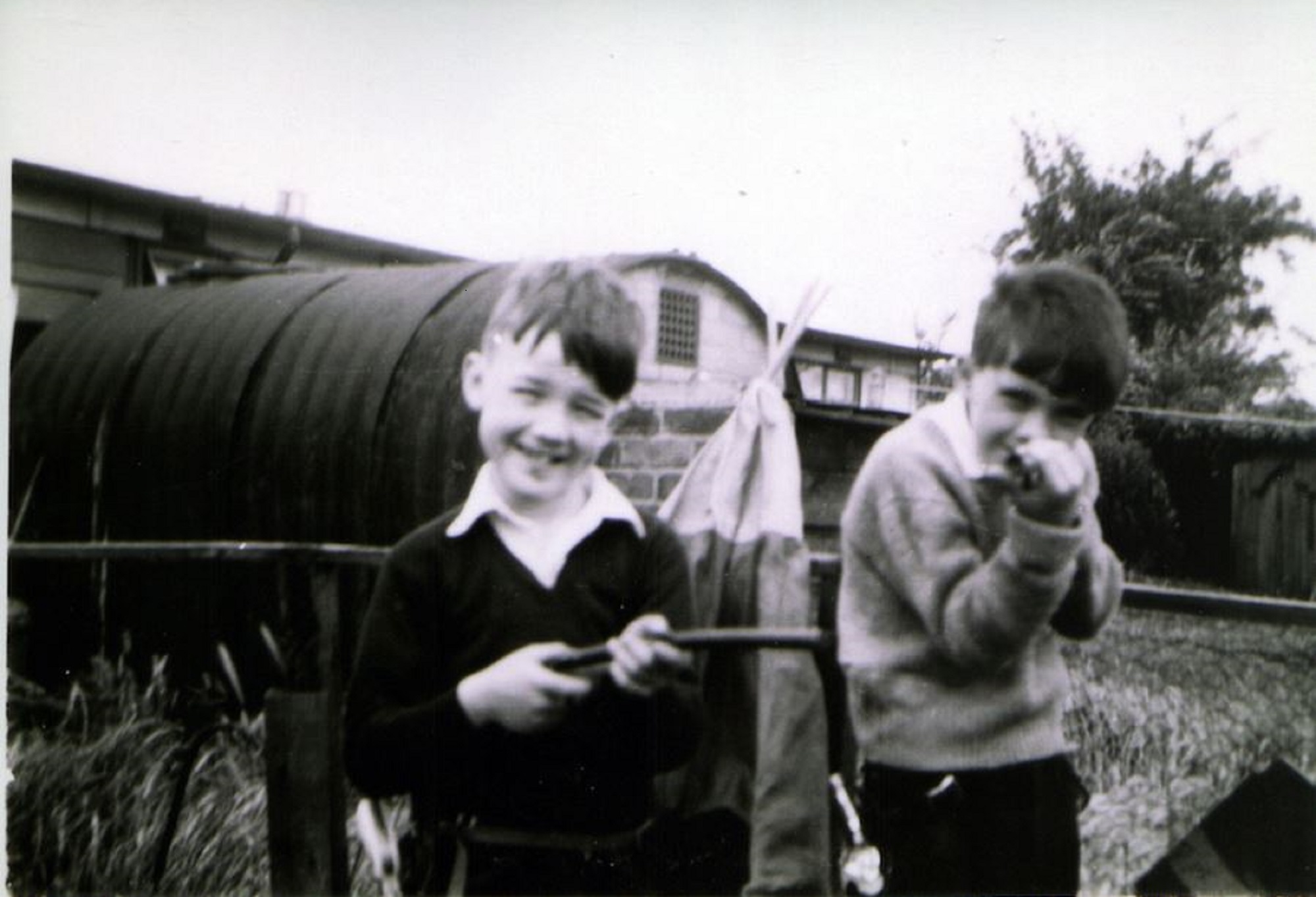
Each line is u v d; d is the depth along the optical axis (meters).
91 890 3.93
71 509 4.23
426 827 3.62
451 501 3.72
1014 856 3.61
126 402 4.22
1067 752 3.65
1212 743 3.66
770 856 3.57
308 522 3.94
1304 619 3.64
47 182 4.17
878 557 3.66
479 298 3.86
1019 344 3.67
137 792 3.95
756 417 3.68
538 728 3.60
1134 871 3.64
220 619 3.93
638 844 3.56
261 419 4.04
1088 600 3.66
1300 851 3.63
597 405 3.72
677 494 3.68
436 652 3.65
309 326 4.09
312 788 3.43
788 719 3.59
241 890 3.81
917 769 3.63
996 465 3.64
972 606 3.61
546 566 3.65
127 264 4.32
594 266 3.76
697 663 3.61
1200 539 3.68
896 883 3.61
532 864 3.56
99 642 4.07
